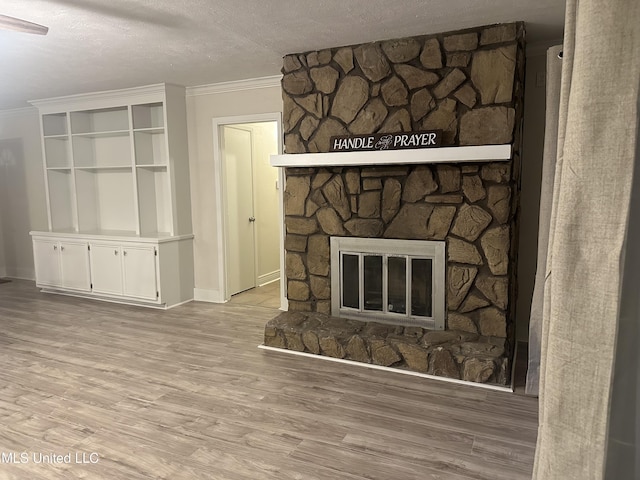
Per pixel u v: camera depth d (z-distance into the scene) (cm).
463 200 333
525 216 384
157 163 543
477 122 322
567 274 89
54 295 577
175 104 508
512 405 285
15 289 611
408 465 227
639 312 95
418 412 278
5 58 374
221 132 512
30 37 321
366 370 338
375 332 356
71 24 297
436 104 334
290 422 267
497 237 324
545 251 280
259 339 407
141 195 532
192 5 269
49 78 448
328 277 392
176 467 226
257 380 323
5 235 678
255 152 596
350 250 378
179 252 526
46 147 586
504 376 306
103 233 552
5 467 226
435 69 332
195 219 538
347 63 360
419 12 288
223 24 303
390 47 344
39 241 580
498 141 317
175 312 496
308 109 380
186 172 529
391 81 347
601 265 85
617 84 82
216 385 316
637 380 97
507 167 316
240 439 250
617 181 83
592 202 86
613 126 83
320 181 383
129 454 237
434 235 345
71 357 369
